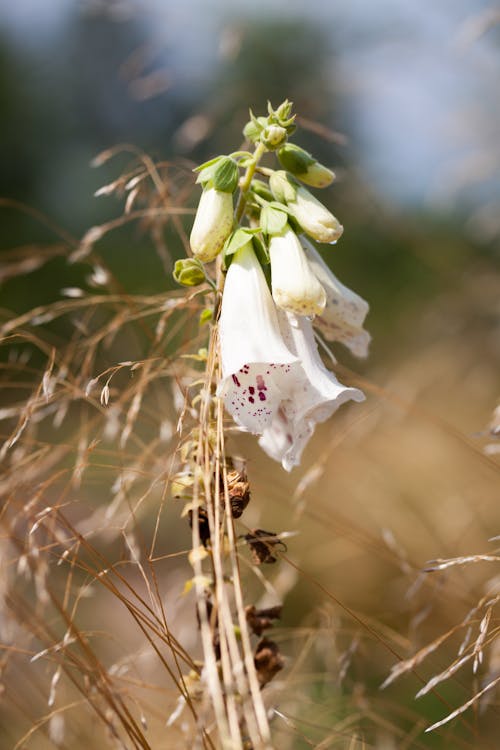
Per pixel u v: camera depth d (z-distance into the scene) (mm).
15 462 493
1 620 479
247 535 436
